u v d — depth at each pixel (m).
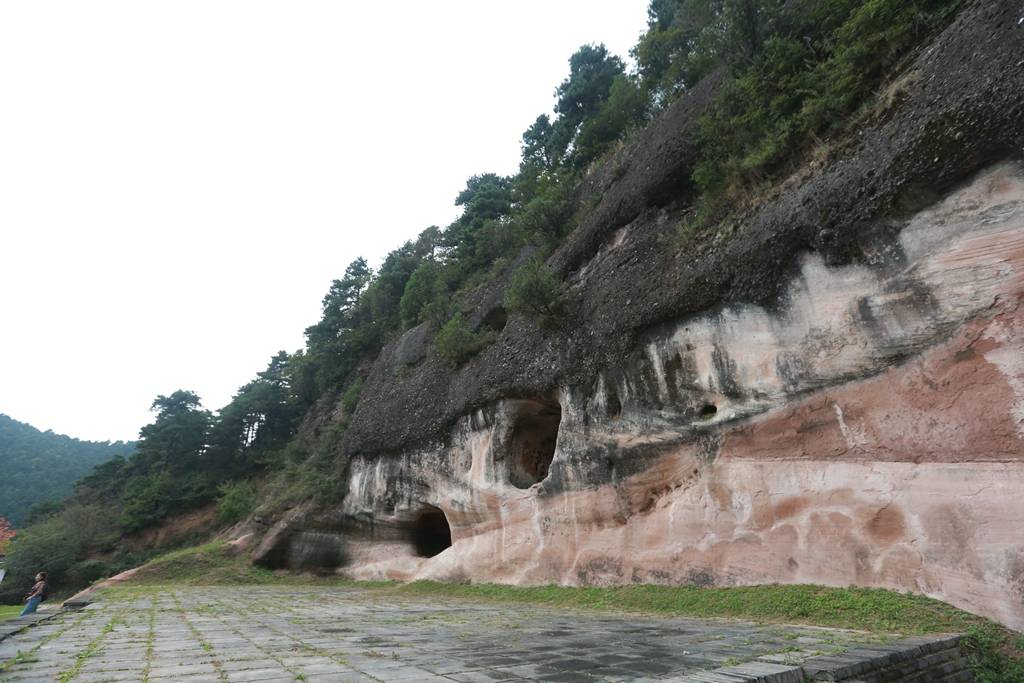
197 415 43.28
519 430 18.23
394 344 29.78
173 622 10.20
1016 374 7.55
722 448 11.34
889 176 9.09
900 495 8.62
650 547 12.42
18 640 7.96
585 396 14.68
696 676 4.87
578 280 17.08
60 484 72.50
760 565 10.29
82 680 5.02
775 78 12.46
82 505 41.22
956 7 9.69
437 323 25.89
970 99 8.23
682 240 13.34
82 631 8.95
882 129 9.83
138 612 12.34
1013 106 7.65
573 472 14.69
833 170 10.39
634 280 14.13
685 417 12.05
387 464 23.64
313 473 28.42
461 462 19.47
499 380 18.00
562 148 32.41
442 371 22.44
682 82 20.17
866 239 9.34
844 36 11.22
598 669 5.36
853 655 5.76
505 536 16.97
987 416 7.77
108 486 43.97
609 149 23.53
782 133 11.91
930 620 7.59
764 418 10.62
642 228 15.62
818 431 9.84
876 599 8.36
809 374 9.96
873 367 9.17
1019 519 7.28
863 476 9.14
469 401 19.20
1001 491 7.52
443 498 20.08
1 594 33.41
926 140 8.70
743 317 11.10
